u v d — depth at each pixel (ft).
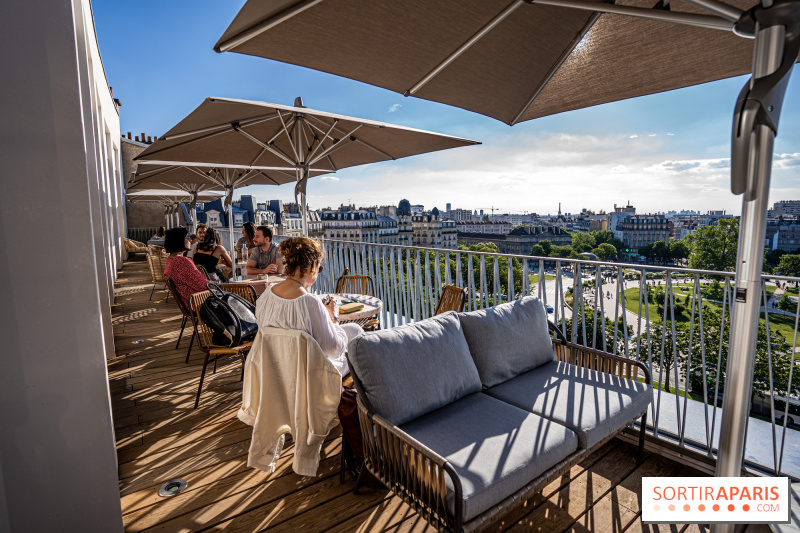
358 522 6.82
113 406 11.07
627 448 8.79
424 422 6.87
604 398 7.68
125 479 7.95
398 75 7.19
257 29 5.22
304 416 7.75
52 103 5.02
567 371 8.93
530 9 5.90
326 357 7.79
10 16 4.76
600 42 6.63
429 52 6.58
